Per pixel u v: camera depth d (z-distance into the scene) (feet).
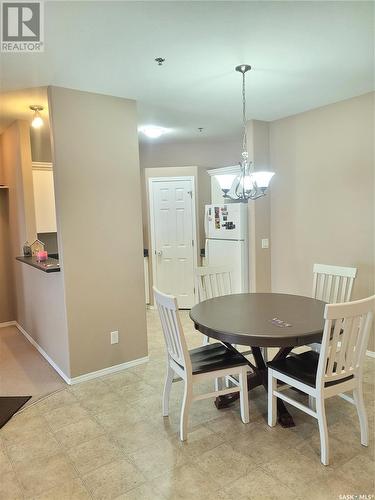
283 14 6.55
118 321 11.23
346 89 10.80
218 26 6.89
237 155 18.79
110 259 10.95
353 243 12.06
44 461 7.22
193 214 18.31
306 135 13.16
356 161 11.73
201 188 18.61
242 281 14.98
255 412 8.82
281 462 7.00
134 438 7.90
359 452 7.22
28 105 11.23
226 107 12.32
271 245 15.01
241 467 6.90
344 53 8.23
